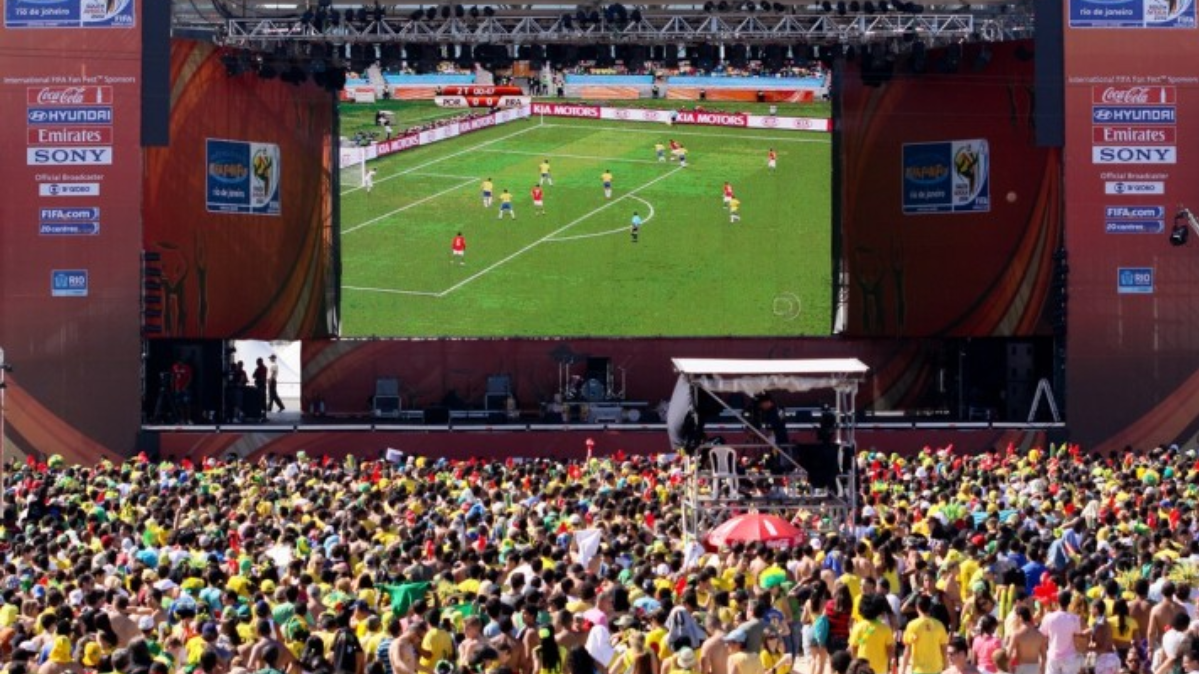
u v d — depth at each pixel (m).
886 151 54.97
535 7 51.81
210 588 22.72
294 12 51.88
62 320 48.47
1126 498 30.86
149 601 22.42
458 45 49.59
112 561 25.11
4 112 48.50
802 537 27.14
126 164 48.53
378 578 23.92
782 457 33.62
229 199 52.97
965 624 22.55
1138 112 48.91
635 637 19.11
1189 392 48.81
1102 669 20.81
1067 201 49.06
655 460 42.03
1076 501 31.75
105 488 35.19
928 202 54.16
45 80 48.44
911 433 48.66
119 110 48.53
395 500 31.95
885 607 20.45
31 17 48.50
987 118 52.91
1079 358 48.94
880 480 36.38
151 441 48.41
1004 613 23.27
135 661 18.36
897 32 48.97
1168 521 28.31
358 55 49.75
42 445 48.38
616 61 49.75
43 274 48.47
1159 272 48.84
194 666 19.05
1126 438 48.94
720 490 33.47
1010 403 53.03
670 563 24.83
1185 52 48.88
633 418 54.94
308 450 48.84
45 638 20.31
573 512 30.23
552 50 49.41
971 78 52.97
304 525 28.30
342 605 21.41
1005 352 53.38
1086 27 48.94
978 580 22.81
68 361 48.44
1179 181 48.84
